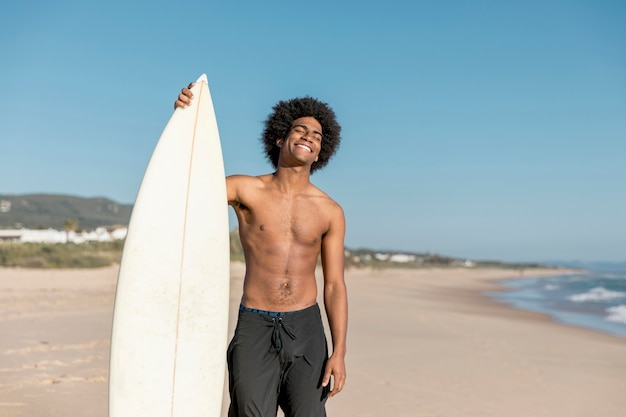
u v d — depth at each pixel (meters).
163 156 3.57
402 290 31.34
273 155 3.80
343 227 3.61
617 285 50.34
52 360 7.18
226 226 3.51
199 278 3.44
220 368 3.41
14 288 16.94
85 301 14.34
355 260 59.66
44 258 26.33
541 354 10.40
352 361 8.58
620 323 17.81
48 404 5.31
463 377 7.88
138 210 3.46
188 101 3.69
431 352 9.74
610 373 8.84
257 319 3.37
